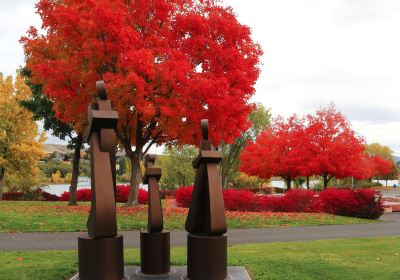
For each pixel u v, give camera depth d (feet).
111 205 20.99
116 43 53.31
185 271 26.11
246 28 61.57
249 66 62.18
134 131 69.41
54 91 54.95
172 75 52.90
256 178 197.77
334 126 121.19
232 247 35.78
